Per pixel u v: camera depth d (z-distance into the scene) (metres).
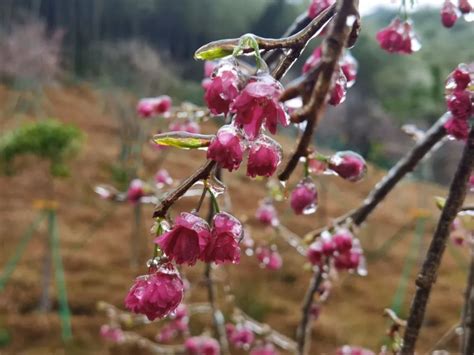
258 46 0.67
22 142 6.42
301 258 6.60
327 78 0.56
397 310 5.69
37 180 8.00
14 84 12.58
